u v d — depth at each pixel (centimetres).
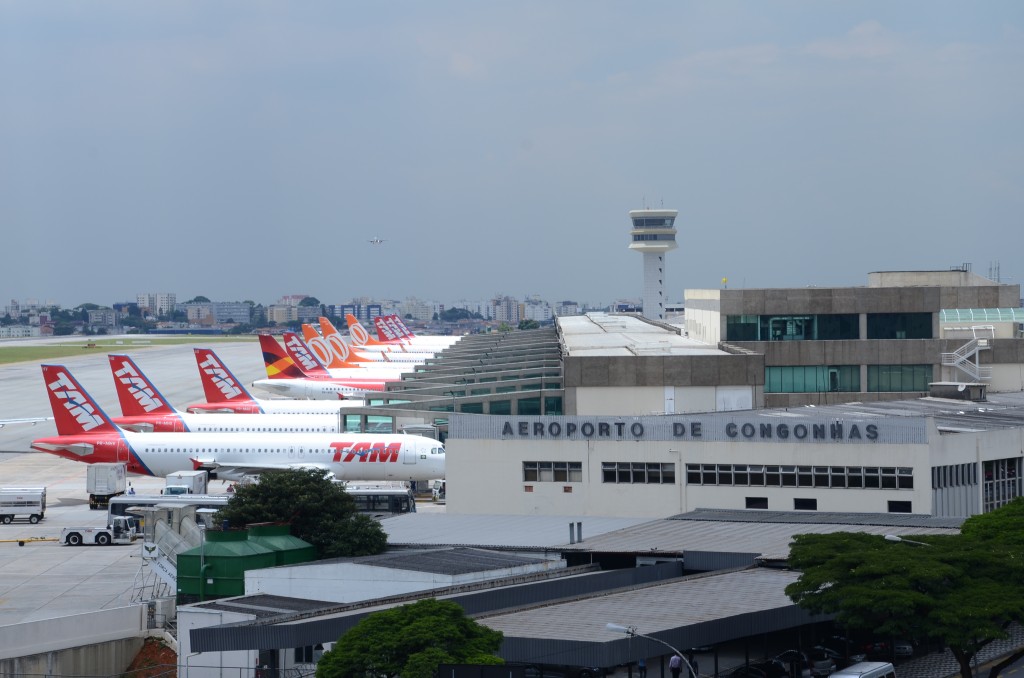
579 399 13525
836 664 7588
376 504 13325
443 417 16050
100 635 8294
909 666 7762
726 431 10400
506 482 10838
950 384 14325
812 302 16050
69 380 15300
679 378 13412
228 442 15112
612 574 8044
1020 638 8469
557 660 6188
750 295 16125
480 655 5994
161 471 15200
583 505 10694
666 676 7069
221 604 7756
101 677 8231
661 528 9606
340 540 9162
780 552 8475
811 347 15738
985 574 6962
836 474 10162
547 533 9581
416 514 10812
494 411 14962
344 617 6988
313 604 7862
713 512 10319
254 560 8606
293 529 9438
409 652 6078
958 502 10406
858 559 6975
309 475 9775
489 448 10869
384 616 6309
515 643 6275
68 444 15125
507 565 8331
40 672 7944
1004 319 16375
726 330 16238
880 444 10044
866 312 16000
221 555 8562
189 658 7450
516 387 16462
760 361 13388
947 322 16362
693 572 8506
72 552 12081
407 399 17050
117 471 14662
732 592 7519
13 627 7825
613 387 13500
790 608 7119
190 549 8812
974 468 10575
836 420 10231
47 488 16262
